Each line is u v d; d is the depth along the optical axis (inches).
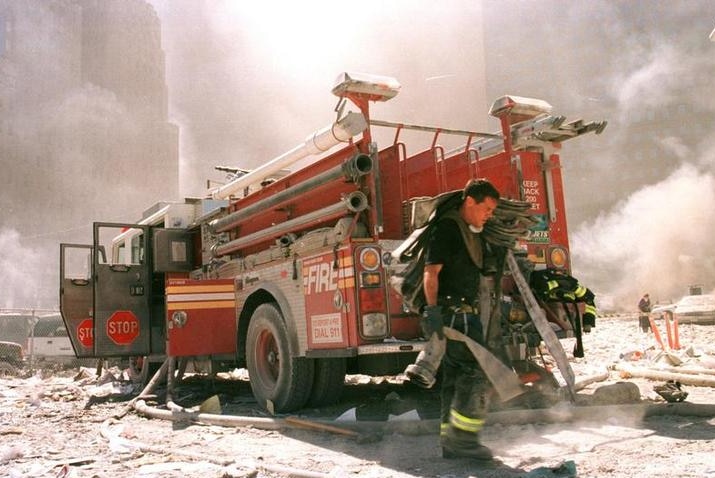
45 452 171.8
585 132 235.1
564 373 181.9
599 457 137.6
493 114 239.5
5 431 205.8
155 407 261.9
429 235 143.4
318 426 185.2
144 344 322.7
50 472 148.2
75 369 620.4
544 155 240.4
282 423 195.8
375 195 202.4
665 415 180.1
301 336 219.1
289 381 221.5
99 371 400.5
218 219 297.3
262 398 236.8
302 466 146.9
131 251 391.5
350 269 196.4
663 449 141.5
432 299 136.6
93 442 187.5
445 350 136.4
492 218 145.5
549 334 184.7
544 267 231.0
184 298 261.4
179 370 273.7
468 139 237.3
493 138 243.0
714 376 249.3
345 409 228.4
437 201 142.0
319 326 209.3
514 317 207.3
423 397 249.4
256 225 268.2
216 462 151.9
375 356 214.1
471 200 138.9
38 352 653.3
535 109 238.4
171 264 326.0
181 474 140.9
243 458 156.7
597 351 431.5
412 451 155.5
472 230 141.6
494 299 147.9
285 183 248.2
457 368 140.3
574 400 181.9
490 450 139.2
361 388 285.7
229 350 267.3
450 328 136.8
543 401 199.8
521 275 188.7
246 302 260.1
